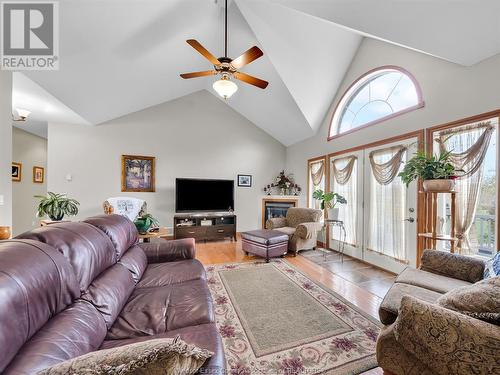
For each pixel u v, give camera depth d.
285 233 3.97
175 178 5.13
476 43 1.98
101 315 1.17
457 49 2.07
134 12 2.44
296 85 3.90
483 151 2.24
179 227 4.78
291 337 1.75
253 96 4.76
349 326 1.89
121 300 1.39
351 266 3.43
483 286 1.08
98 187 4.52
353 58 3.78
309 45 3.34
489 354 0.86
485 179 2.26
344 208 4.09
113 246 1.68
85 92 3.41
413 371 1.10
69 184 4.33
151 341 0.66
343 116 4.27
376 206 3.43
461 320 0.94
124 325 1.23
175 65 3.78
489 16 1.68
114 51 2.89
